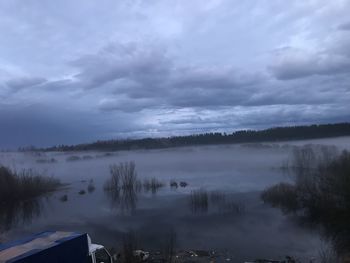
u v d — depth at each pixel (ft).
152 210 222.89
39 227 194.08
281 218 185.88
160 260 119.14
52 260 59.31
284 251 132.87
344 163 228.43
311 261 120.47
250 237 153.07
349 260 119.55
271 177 340.18
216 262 119.85
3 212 246.68
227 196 250.57
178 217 196.85
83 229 181.47
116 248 133.80
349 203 181.88
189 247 138.82
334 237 149.69
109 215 215.31
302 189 213.46
